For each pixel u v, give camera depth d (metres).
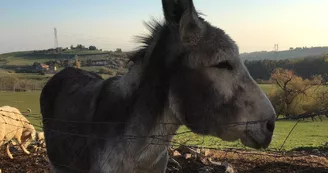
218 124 1.06
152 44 1.18
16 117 3.41
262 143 1.03
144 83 1.16
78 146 1.31
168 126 1.16
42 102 1.68
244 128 1.04
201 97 1.06
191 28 1.07
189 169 2.88
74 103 1.43
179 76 1.10
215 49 1.06
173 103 1.10
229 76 1.06
